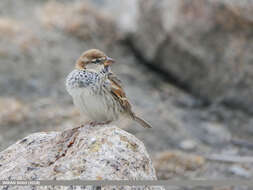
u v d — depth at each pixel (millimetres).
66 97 13523
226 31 13594
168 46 14820
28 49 15258
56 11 17609
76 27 16828
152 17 15117
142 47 16047
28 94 13375
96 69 6773
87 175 5168
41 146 6086
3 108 12406
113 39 16953
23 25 16453
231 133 13062
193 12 13836
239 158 11727
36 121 12219
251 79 13727
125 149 5496
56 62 14961
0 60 14453
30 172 5523
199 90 14688
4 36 15531
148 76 15586
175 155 11273
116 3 18203
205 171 11109
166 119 13141
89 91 6645
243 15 13117
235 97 14023
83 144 5625
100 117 6973
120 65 15797
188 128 13000
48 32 16500
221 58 13898
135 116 7805
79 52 15867
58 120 12242
